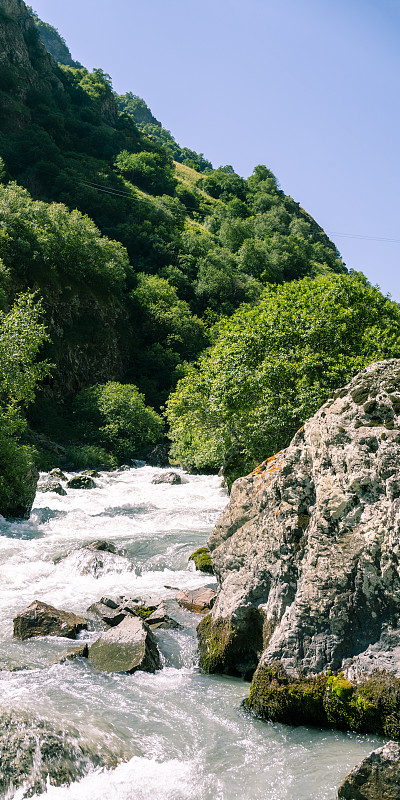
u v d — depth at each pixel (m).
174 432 28.62
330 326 18.05
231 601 6.80
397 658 4.83
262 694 5.48
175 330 63.38
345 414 6.00
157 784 4.36
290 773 4.48
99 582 11.01
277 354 18.25
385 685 4.79
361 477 5.46
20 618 8.09
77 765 4.39
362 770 4.05
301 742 4.95
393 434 5.40
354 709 4.91
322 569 5.47
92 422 44.25
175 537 14.80
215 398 19.61
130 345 60.50
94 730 4.93
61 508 20.38
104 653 7.14
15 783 4.09
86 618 8.64
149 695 6.02
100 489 26.77
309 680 5.23
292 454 6.55
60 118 98.38
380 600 5.07
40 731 4.56
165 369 59.47
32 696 5.74
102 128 110.81
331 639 5.25
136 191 97.25
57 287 50.16
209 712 5.62
